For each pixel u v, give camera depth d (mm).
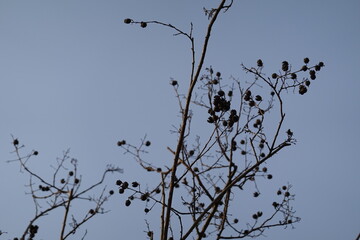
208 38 5883
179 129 6734
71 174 6656
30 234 6051
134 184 6664
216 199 5824
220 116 6633
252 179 6969
